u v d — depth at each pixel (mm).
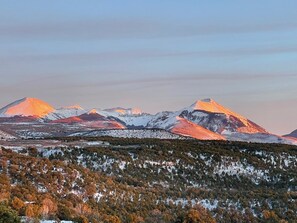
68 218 84312
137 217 93500
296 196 119875
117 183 118750
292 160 162875
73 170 111312
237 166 153750
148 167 142000
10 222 68750
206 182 141750
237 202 115188
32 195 89812
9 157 110312
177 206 109250
